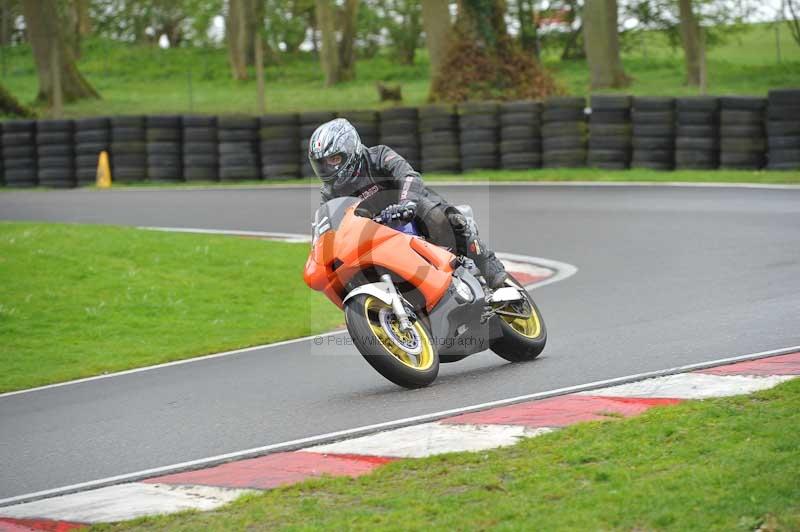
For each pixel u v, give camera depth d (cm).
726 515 878
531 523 907
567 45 10312
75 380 1966
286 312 2566
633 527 881
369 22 11812
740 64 9494
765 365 1440
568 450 1119
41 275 2867
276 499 1071
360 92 9419
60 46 9188
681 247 2900
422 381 1484
